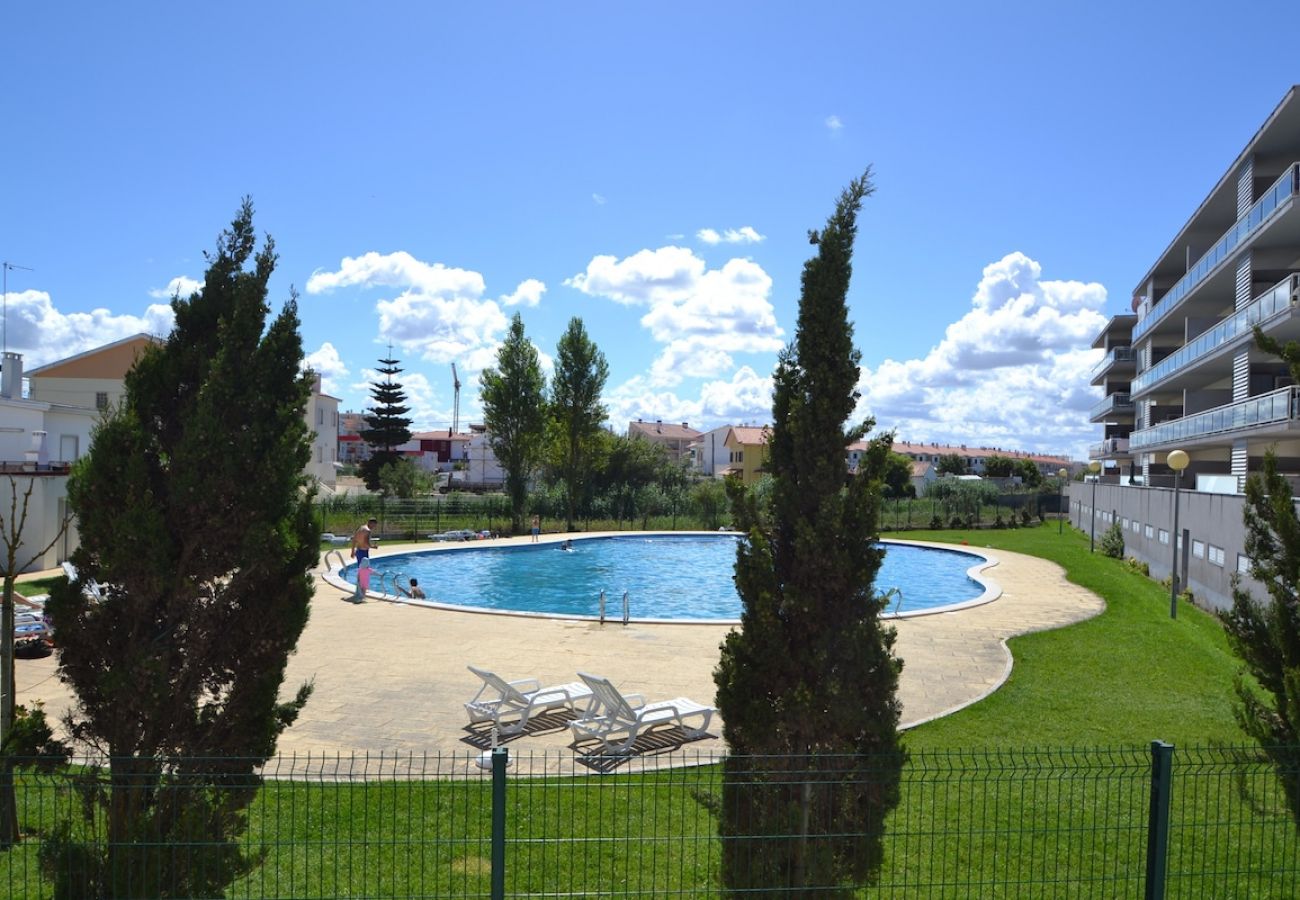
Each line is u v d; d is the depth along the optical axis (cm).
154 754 614
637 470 6075
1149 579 2883
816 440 602
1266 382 2792
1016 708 1204
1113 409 5697
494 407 4731
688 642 1683
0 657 752
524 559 3678
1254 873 696
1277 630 729
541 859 670
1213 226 3647
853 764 588
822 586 590
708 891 638
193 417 606
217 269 660
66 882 593
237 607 638
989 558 3525
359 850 713
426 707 1207
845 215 614
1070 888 670
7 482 2362
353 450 11388
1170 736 1077
